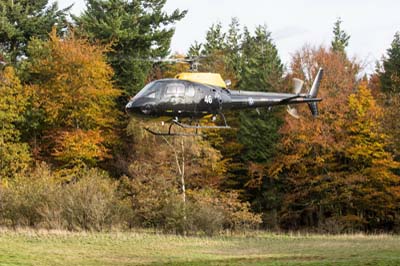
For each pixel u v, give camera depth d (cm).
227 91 3397
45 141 6531
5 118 6078
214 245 4116
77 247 3666
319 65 6531
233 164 6631
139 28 7412
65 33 7788
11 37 7419
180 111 3180
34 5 7850
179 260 3180
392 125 5709
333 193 6062
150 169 5538
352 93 6153
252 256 3384
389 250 3491
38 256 3175
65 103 6306
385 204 5953
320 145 6056
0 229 4553
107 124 6650
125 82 7175
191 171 5825
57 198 4819
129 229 4950
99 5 7281
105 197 4934
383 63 8244
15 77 6291
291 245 4131
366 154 5794
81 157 6116
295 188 6344
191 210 4922
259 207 6656
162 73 7469
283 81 7188
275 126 6612
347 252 3494
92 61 6275
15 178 5409
